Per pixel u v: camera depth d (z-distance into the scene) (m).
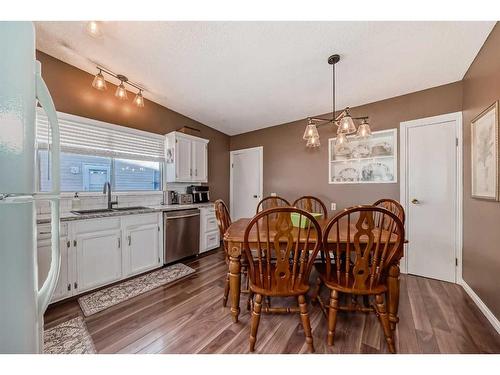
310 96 2.91
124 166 2.99
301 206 3.59
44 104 0.74
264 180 4.18
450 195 2.43
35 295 0.65
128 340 1.46
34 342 0.64
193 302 1.97
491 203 1.74
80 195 2.53
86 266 2.06
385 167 2.90
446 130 2.46
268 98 3.00
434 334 1.52
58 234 0.79
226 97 3.00
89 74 2.56
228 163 4.68
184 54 2.08
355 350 1.37
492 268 1.71
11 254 0.60
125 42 1.94
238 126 4.18
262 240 1.56
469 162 2.17
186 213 3.09
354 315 1.78
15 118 0.60
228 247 1.65
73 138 2.46
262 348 1.39
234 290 1.64
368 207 1.32
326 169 3.43
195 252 3.23
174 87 2.75
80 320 1.68
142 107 3.11
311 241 1.53
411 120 2.70
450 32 1.72
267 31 1.75
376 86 2.58
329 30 1.73
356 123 3.12
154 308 1.86
